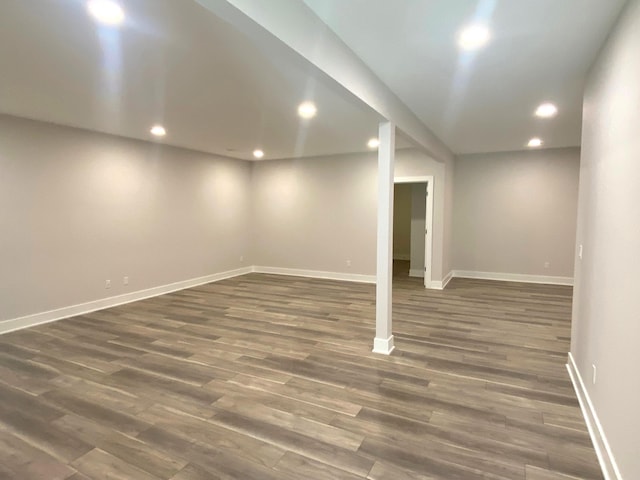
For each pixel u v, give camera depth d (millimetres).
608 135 2211
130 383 2984
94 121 4504
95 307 5176
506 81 3141
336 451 2150
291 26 1919
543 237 6781
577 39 2389
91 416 2512
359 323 4547
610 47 2238
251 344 3838
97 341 3926
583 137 3006
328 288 6582
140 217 5777
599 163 2410
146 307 5309
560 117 4273
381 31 2326
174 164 6316
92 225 5117
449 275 7230
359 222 7172
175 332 4219
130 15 2096
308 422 2441
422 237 7734
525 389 2867
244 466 2027
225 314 4949
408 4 2020
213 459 2084
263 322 4594
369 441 2240
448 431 2336
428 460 2068
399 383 2975
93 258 5145
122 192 5492
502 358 3455
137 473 1974
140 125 4719
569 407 2611
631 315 1692
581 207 2959
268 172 7988
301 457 2100
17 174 4312
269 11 1756
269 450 2162
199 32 2295
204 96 3516
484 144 6086
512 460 2064
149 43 2443
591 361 2428
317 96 3496
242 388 2902
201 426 2398
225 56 2627
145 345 3811
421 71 2943
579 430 2342
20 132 4316
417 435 2297
